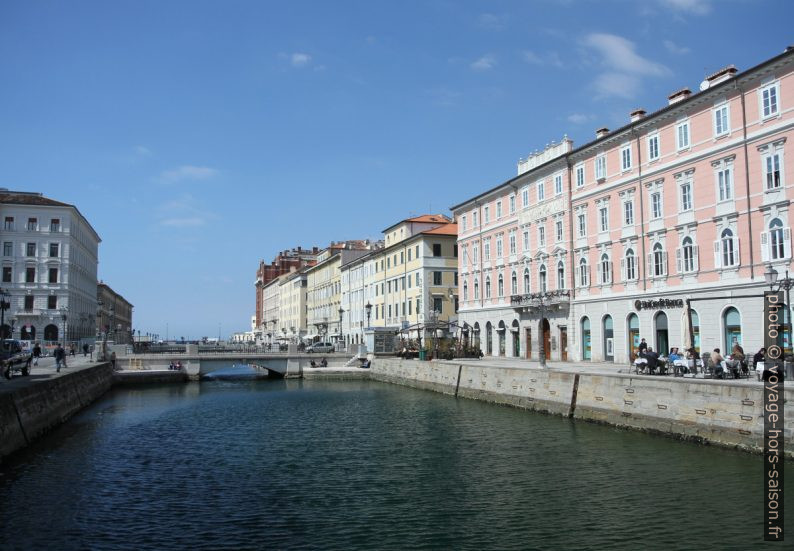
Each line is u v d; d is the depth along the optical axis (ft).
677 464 76.43
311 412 141.49
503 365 163.73
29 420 95.76
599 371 129.49
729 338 130.00
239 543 53.31
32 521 59.11
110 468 81.92
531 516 59.21
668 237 146.51
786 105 118.93
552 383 122.72
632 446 88.53
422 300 262.88
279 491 69.82
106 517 60.44
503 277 220.43
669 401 92.89
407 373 205.77
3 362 120.37
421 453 89.86
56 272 316.19
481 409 137.28
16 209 313.12
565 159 183.21
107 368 204.74
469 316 244.01
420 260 265.95
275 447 96.94
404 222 288.71
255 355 255.91
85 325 370.12
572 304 179.52
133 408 152.66
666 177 147.54
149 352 270.46
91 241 399.44
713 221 134.21
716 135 134.21
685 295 140.36
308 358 263.08
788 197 118.11
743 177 127.65
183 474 78.48
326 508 63.00
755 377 98.27
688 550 50.01
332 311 401.70
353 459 86.69
